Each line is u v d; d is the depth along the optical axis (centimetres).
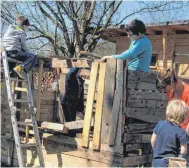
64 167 659
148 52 644
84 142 629
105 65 607
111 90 596
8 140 759
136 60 640
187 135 415
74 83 707
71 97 705
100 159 605
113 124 589
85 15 1539
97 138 607
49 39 1609
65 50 1609
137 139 607
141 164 621
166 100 670
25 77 707
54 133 684
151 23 1145
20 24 732
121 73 589
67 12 1517
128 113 594
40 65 747
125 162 586
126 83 595
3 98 761
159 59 1265
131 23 635
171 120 425
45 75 899
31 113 693
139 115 614
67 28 1580
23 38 718
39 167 684
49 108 779
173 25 1104
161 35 1259
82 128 661
